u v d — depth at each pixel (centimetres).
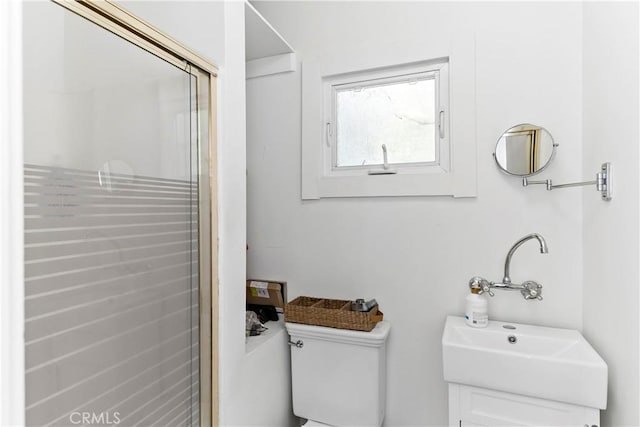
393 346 146
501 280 130
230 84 113
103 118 74
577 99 121
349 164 159
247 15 129
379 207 148
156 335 87
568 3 122
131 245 80
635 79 85
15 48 39
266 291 161
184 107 97
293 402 145
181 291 95
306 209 161
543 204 125
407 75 147
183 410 95
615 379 97
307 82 159
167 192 91
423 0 141
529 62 126
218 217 109
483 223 132
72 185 67
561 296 123
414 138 148
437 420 139
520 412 104
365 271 150
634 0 85
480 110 133
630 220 88
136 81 82
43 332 62
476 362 107
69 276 67
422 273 141
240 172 118
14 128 39
